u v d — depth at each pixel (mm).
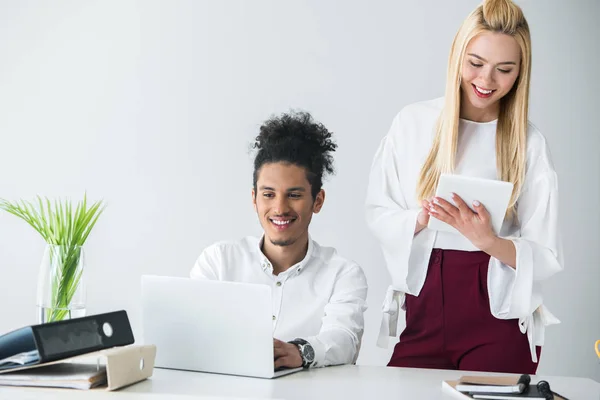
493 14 2189
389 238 2381
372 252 3566
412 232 2332
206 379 1659
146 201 3650
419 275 2377
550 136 3613
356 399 1495
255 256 2201
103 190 3662
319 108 3598
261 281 2170
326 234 3590
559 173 3613
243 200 3623
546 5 3604
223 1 3621
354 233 3576
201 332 1730
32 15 3693
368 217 2461
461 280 2326
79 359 1725
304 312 2137
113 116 3662
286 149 2076
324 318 2080
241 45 3623
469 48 2225
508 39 2186
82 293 1802
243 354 1698
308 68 3598
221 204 3629
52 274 1770
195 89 3635
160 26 3645
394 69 3572
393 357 2453
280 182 2064
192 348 1745
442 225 2227
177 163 3645
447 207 2162
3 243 3664
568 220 3611
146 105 3652
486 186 2104
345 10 3582
